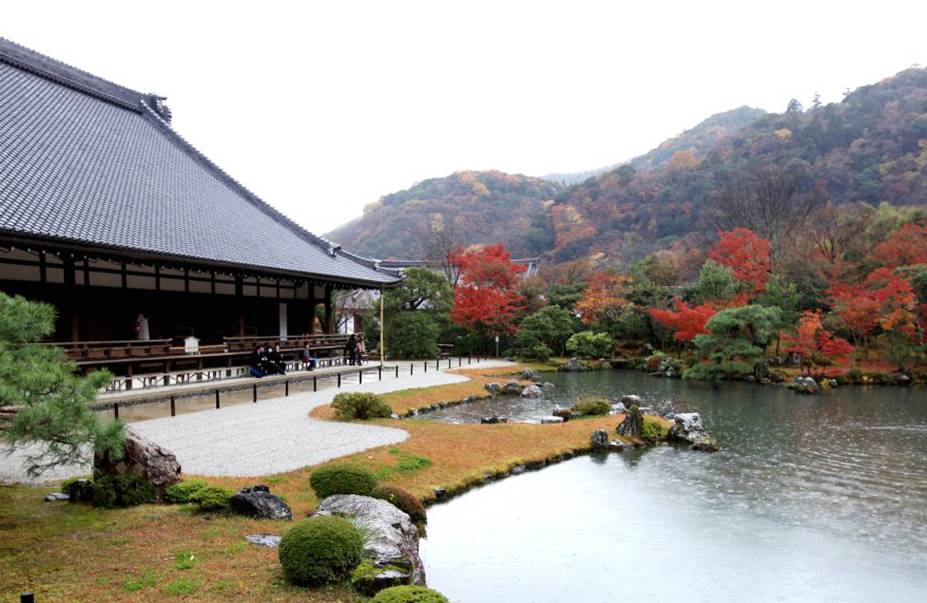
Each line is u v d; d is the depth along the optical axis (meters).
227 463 14.91
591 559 11.94
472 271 56.34
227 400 24.97
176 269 26.23
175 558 8.69
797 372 42.66
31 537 9.32
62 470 13.34
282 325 33.56
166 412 21.62
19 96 27.78
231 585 7.89
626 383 40.81
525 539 12.87
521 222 118.94
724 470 18.72
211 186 34.59
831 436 23.80
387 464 16.17
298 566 7.98
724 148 109.62
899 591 10.78
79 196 22.67
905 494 16.30
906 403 32.03
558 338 55.41
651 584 10.91
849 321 43.09
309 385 30.69
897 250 48.56
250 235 30.53
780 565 11.82
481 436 21.17
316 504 12.20
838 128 94.00
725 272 50.88
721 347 42.50
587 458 20.27
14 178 20.92
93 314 23.33
